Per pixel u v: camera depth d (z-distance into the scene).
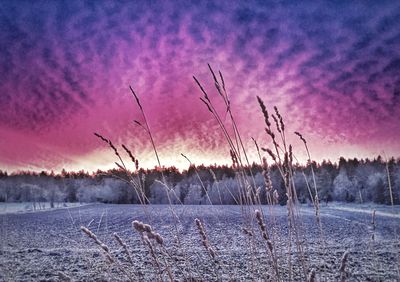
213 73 2.13
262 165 2.37
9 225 19.88
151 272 5.70
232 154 2.39
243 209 2.58
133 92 2.28
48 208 41.38
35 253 10.38
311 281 2.24
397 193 24.08
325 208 28.94
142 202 2.37
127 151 2.27
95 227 17.70
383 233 11.91
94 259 8.06
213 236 6.95
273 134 2.18
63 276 2.18
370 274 5.15
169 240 8.69
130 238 12.41
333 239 10.57
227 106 2.19
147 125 2.33
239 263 5.95
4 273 7.66
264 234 2.32
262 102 2.10
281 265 2.71
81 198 52.44
